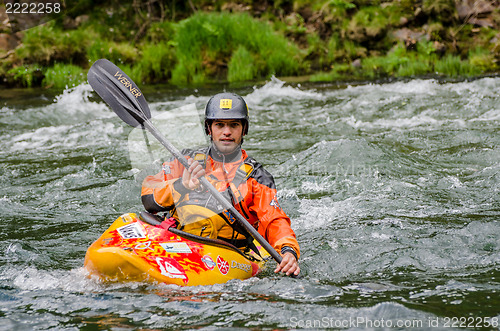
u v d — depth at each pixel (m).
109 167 10.73
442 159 10.52
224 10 26.20
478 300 4.76
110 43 23.05
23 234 7.39
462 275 5.49
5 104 17.14
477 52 22.56
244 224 5.37
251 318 4.42
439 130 12.56
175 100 17.64
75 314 4.56
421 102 15.35
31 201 8.88
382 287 5.19
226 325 4.29
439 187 8.98
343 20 24.94
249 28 23.84
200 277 5.16
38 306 4.75
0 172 10.42
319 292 5.04
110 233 5.44
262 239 5.34
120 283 5.11
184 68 22.28
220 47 23.42
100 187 9.52
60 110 15.90
